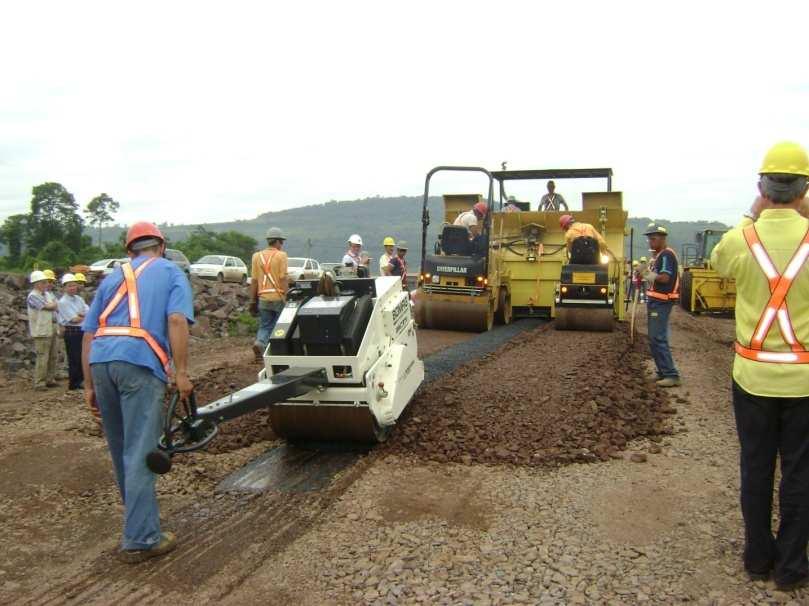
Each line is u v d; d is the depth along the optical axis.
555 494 4.76
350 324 5.46
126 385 4.00
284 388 4.85
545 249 14.80
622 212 14.51
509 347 10.54
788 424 3.49
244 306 19.64
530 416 6.41
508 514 4.47
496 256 13.59
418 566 3.83
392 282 6.39
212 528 4.41
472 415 6.49
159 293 4.11
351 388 5.50
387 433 6.03
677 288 7.90
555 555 3.91
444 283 12.70
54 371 10.45
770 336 3.50
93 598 3.60
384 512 4.55
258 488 5.09
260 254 9.13
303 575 3.78
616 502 4.61
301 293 5.95
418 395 7.24
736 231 3.67
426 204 12.69
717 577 3.66
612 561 3.83
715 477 5.03
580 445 5.69
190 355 12.99
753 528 3.61
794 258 3.46
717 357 10.46
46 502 4.91
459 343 11.10
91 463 5.66
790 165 3.50
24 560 4.05
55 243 35.50
